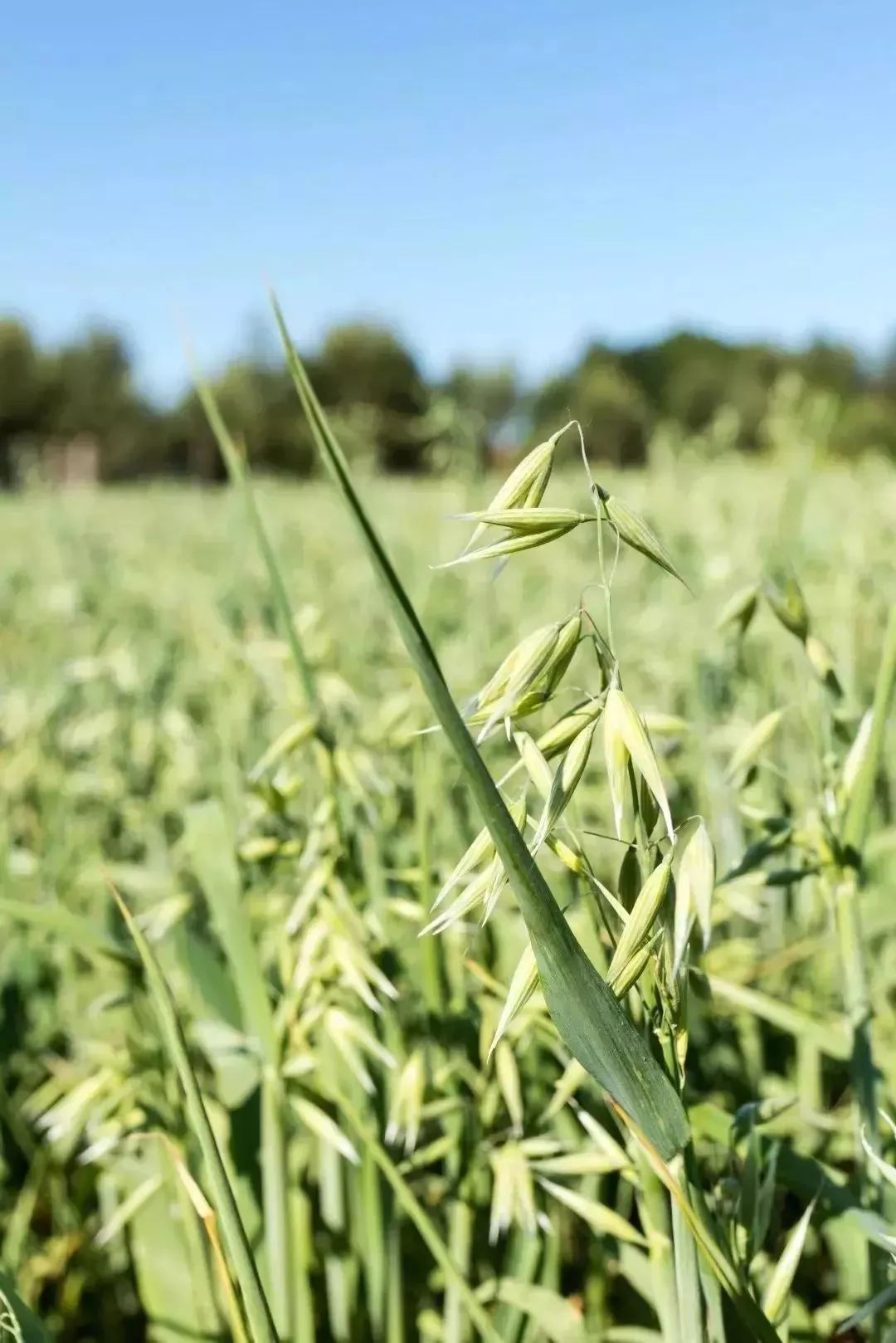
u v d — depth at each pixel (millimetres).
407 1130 517
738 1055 734
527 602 1604
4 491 9117
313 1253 595
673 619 1183
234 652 949
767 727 462
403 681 940
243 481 520
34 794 1021
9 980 821
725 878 450
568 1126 535
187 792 917
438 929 353
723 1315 410
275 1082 502
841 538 1377
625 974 356
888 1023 647
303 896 500
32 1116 736
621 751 343
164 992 370
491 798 332
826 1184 438
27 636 1716
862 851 452
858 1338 583
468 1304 463
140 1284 564
